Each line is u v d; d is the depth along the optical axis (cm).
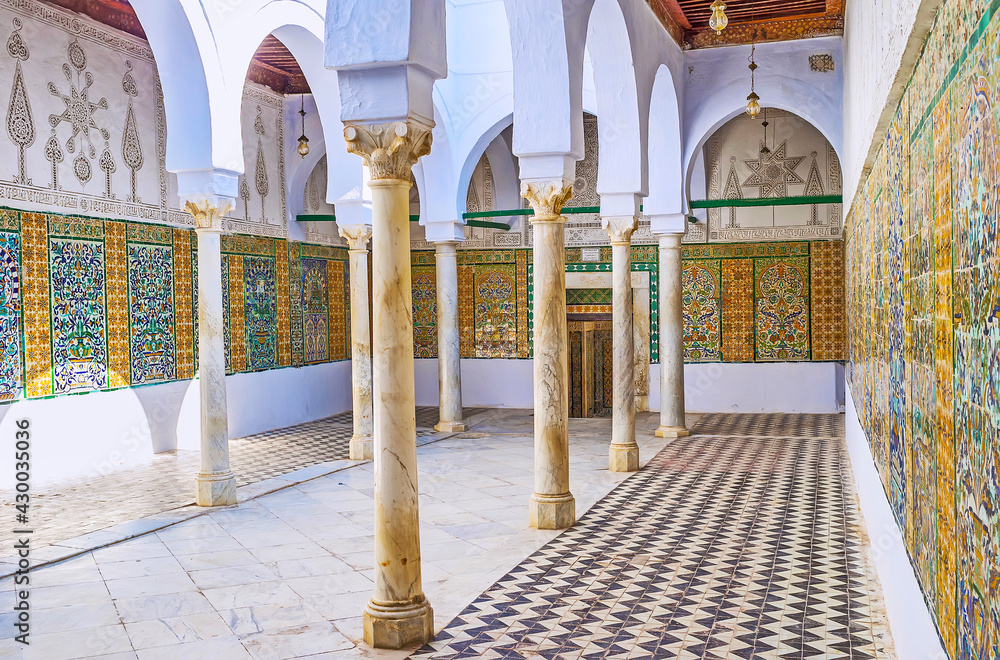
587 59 939
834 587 436
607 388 1341
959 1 170
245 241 1047
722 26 550
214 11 624
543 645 367
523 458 855
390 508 375
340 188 835
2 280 722
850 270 777
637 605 416
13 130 734
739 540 532
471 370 1319
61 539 552
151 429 895
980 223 152
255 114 1070
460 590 445
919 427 243
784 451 869
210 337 649
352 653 364
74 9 802
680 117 923
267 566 492
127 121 874
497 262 1301
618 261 761
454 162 1014
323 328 1230
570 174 566
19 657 357
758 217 1191
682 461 822
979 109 151
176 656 361
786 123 1174
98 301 828
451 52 998
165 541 550
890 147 318
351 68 377
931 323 216
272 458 870
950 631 194
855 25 579
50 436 770
